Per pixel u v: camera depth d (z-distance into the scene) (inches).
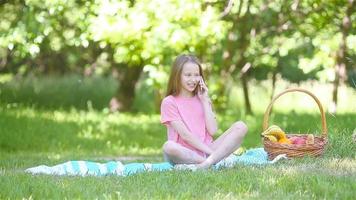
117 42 408.5
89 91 658.8
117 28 379.2
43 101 614.9
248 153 261.3
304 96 742.5
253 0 483.8
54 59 688.4
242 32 531.2
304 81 742.5
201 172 199.0
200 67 241.9
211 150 229.3
